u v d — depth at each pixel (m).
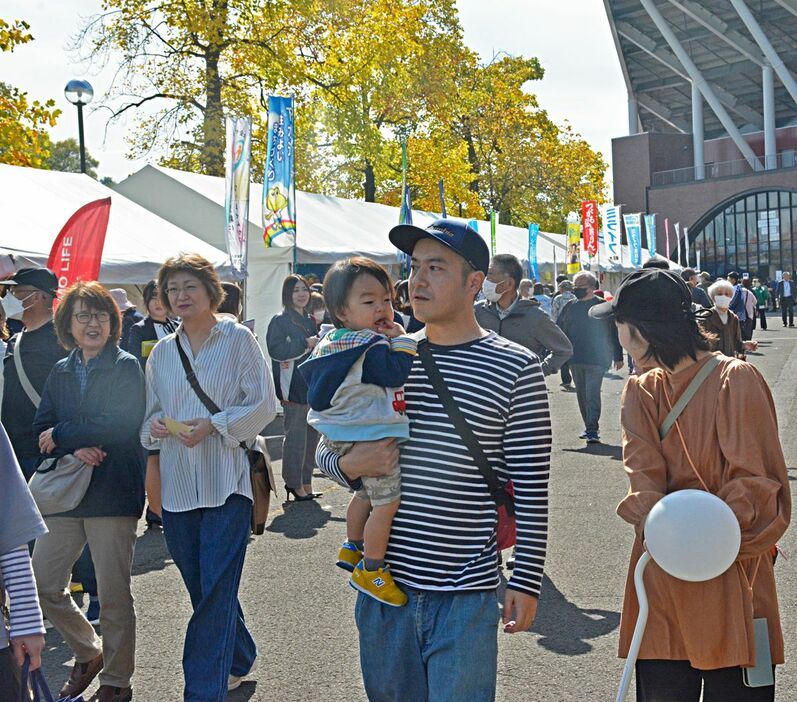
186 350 4.07
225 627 3.86
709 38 67.50
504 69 45.66
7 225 11.22
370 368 2.63
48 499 4.02
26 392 5.09
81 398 4.22
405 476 2.63
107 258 11.56
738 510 2.51
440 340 2.72
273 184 12.28
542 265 28.64
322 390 2.69
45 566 4.14
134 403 4.17
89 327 4.27
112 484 4.11
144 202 16.69
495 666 2.59
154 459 4.10
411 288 2.70
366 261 2.80
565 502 7.95
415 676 2.61
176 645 4.87
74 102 17.25
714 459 2.63
